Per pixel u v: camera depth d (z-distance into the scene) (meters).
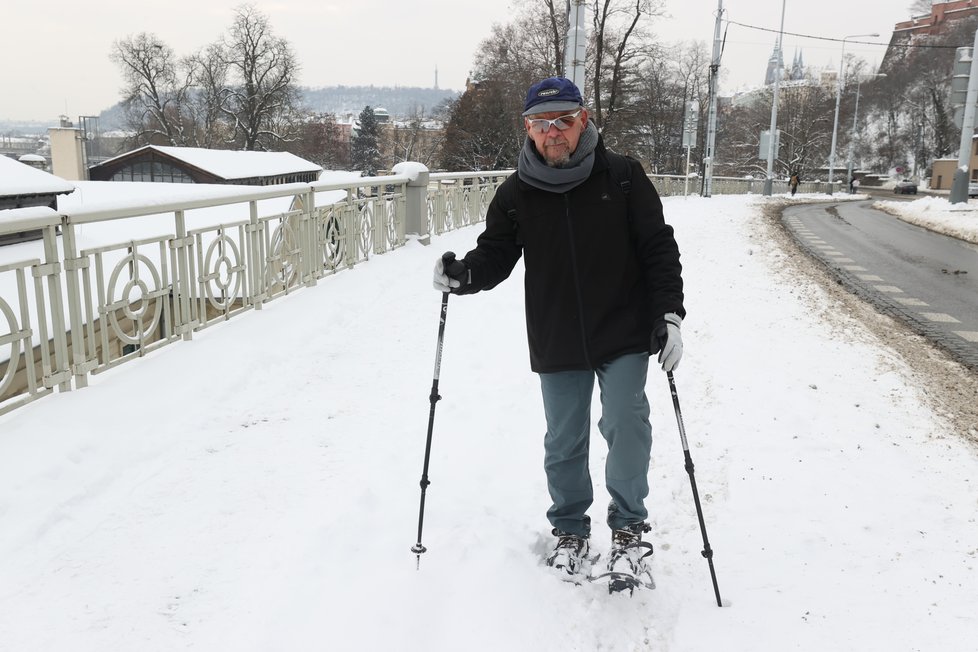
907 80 90.06
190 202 5.49
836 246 15.51
